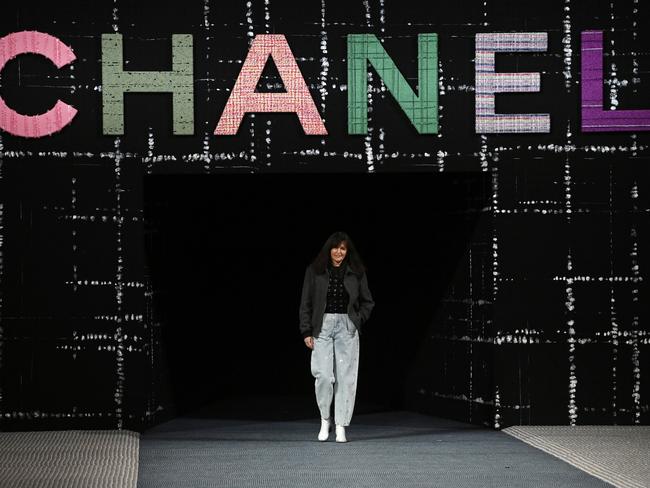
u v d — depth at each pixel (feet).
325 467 27.63
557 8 34.73
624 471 26.84
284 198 43.96
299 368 45.29
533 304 34.76
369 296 32.96
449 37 34.60
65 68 34.01
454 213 36.83
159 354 36.09
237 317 44.86
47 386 33.99
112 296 34.12
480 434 33.86
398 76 34.37
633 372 34.88
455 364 36.91
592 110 34.60
